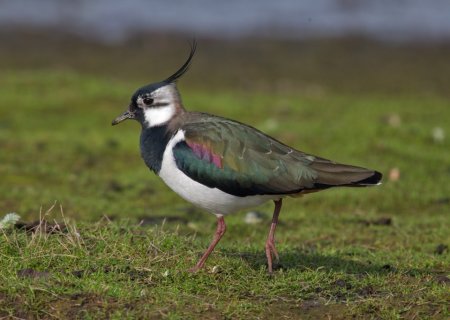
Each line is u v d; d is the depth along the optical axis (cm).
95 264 950
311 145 1806
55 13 3061
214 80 2511
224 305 873
